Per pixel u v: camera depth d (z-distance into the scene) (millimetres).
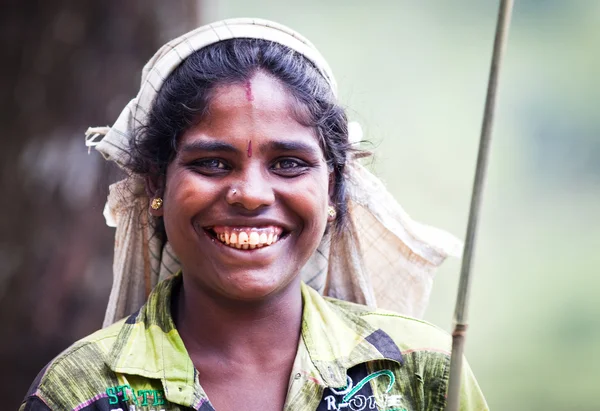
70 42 6047
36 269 5988
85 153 6043
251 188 3242
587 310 15156
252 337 3439
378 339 3551
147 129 3480
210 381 3408
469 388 3635
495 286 15742
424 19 17828
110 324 3793
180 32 6164
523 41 18172
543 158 17359
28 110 6031
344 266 3908
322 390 3367
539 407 12883
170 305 3531
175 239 3367
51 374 3350
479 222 3023
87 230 6027
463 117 17141
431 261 3936
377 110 17172
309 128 3377
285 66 3367
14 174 6004
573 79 17875
